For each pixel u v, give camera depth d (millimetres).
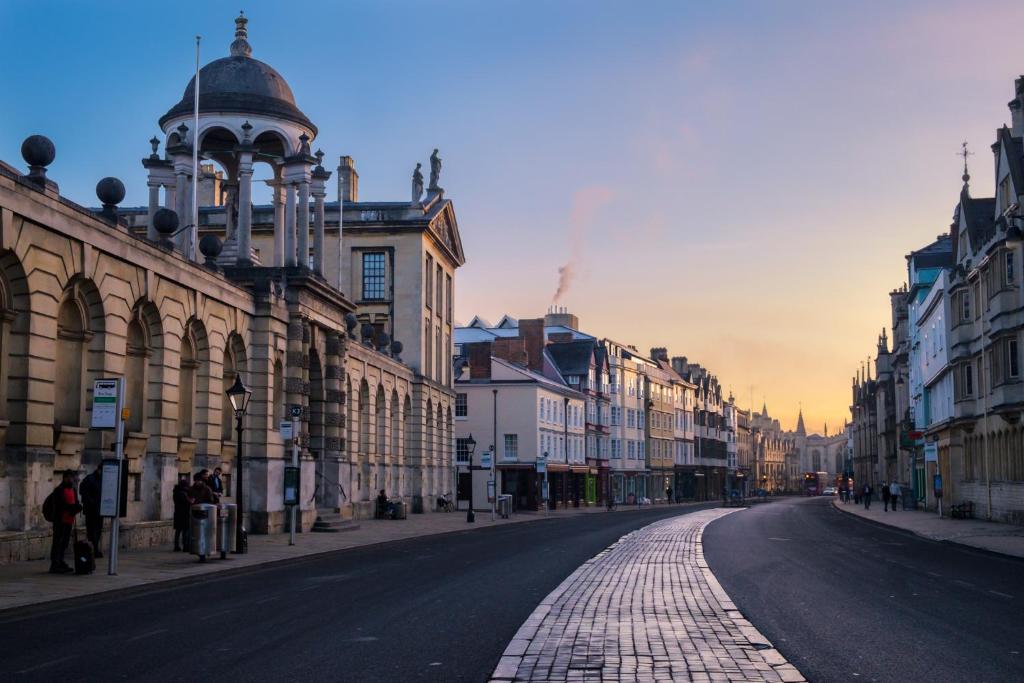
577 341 104500
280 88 39719
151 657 10797
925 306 67750
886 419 109562
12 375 21953
